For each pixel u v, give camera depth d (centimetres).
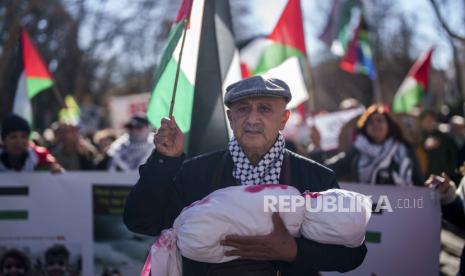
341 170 491
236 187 230
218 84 355
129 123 645
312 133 644
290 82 557
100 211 440
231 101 249
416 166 481
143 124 637
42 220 440
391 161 475
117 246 439
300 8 566
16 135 477
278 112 249
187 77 336
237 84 250
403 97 941
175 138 251
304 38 565
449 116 1477
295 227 229
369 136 483
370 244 375
